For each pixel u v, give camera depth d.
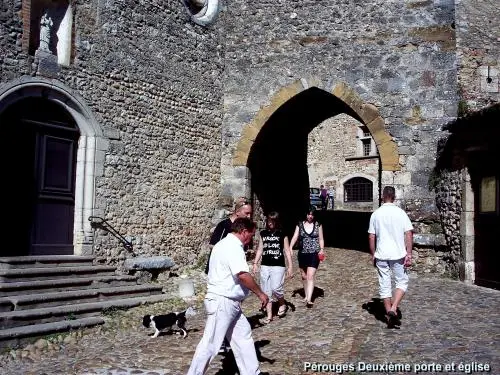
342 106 11.17
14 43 7.22
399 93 9.56
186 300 7.60
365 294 7.33
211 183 10.17
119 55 8.62
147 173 8.96
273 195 11.91
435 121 9.33
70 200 8.03
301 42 10.19
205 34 10.20
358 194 22.20
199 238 9.89
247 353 3.86
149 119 9.05
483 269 7.48
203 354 3.70
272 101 10.24
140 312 6.80
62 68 7.77
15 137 7.37
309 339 5.31
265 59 10.36
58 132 7.89
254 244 10.62
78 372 4.58
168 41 9.47
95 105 8.20
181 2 9.76
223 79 10.54
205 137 10.10
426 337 5.07
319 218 15.97
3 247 7.21
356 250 11.00
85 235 7.98
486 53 9.48
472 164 7.78
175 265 9.36
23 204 7.44
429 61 9.48
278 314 6.35
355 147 22.33
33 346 5.32
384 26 9.77
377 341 5.04
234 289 3.82
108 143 8.36
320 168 23.34
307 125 12.87
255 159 10.74
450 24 9.45
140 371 4.55
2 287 6.09
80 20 8.07
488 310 6.00
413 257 9.02
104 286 7.40
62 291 6.75
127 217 8.59
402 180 9.35
